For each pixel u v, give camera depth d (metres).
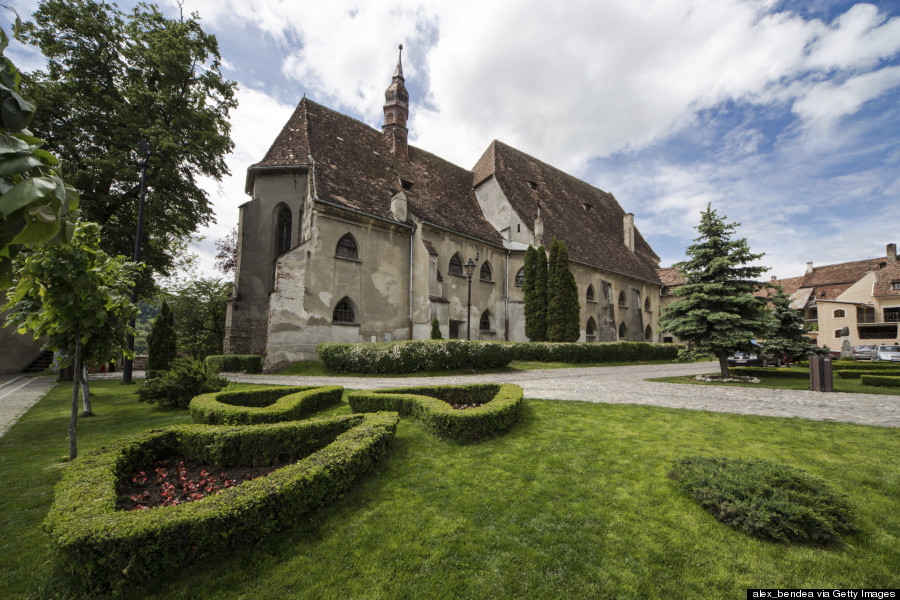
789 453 5.64
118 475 4.70
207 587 3.17
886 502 4.25
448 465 5.61
